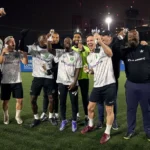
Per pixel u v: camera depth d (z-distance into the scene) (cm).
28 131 473
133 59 413
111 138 438
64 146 402
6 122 521
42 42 491
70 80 463
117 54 433
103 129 485
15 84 508
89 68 446
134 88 418
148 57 408
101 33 443
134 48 415
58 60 480
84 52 520
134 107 430
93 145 406
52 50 491
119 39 437
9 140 428
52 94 504
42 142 418
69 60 460
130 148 396
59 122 531
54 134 457
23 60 512
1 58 488
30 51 493
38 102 745
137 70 410
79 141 422
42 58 490
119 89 1005
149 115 427
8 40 498
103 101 443
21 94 515
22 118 568
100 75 422
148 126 430
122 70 1839
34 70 497
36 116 509
